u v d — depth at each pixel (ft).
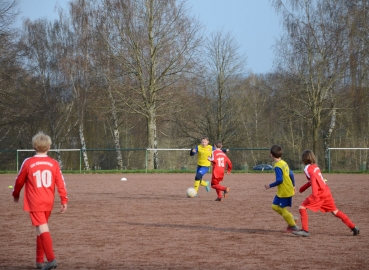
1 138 183.21
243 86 190.80
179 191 71.72
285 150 178.19
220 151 56.59
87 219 41.60
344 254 27.14
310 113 149.69
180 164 183.93
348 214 44.21
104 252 27.89
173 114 159.02
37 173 24.59
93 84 150.71
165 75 144.05
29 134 182.09
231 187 78.43
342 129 162.20
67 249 28.81
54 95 177.99
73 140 190.39
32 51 172.45
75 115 181.37
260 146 189.98
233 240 31.55
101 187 80.43
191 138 182.19
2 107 151.84
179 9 142.20
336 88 147.23
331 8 141.59
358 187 77.41
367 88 140.15
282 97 150.30
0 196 64.13
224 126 183.52
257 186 80.79
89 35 155.43
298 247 29.19
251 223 38.99
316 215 43.45
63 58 169.37
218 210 47.70
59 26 178.29
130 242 30.96
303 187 34.88
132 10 142.00
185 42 141.59
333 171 131.75
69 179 106.22
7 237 33.17
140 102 146.41
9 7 142.31
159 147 209.97
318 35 141.69
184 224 38.58
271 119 186.60
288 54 144.66
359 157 152.76
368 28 138.10
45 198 24.50
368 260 25.58
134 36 141.69
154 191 71.72
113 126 180.96
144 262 25.29
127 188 77.97
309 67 142.61
